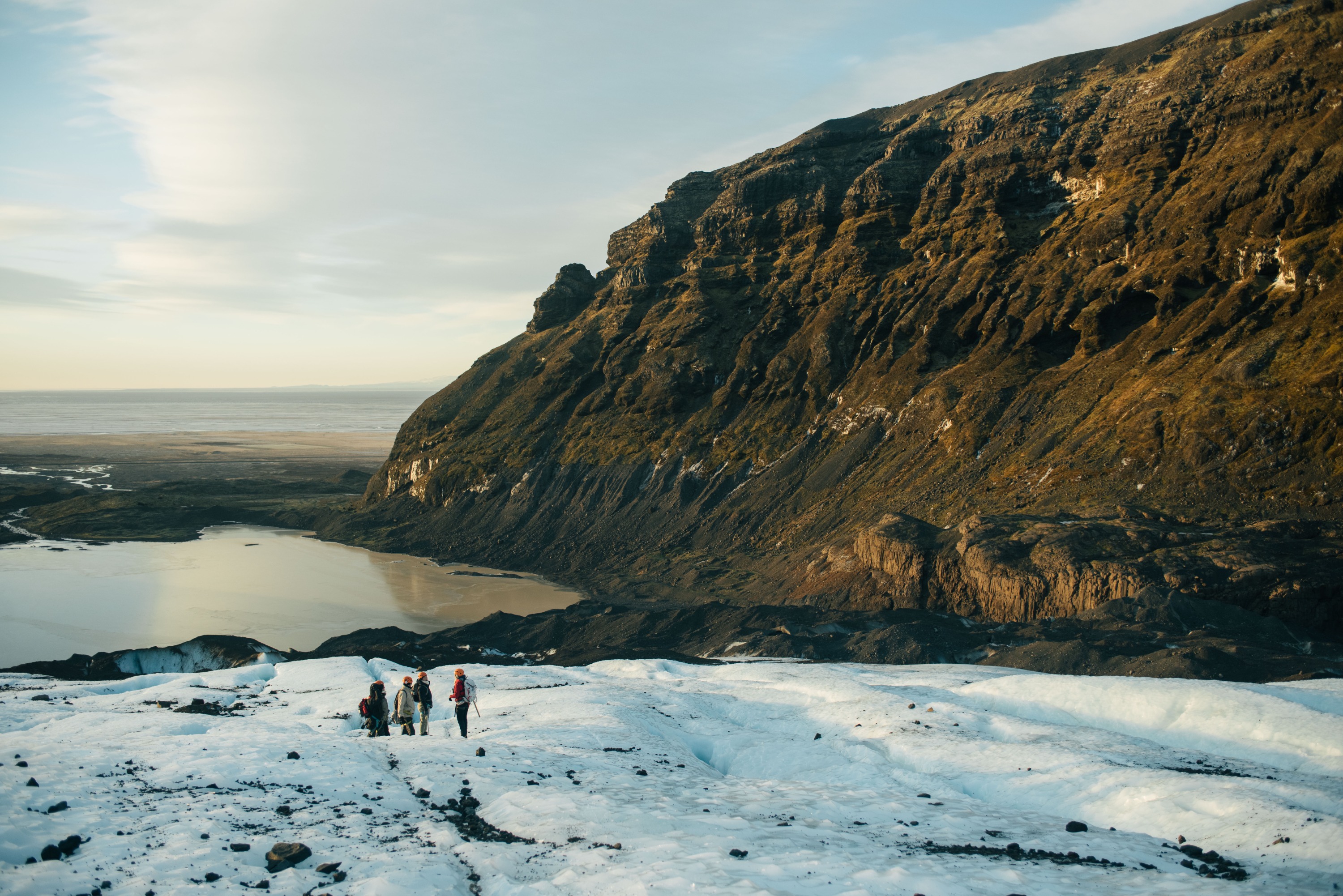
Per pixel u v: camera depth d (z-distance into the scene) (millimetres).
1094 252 98375
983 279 105000
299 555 110312
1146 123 103312
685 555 94562
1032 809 20641
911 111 149625
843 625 61375
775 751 27094
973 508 78750
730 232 140250
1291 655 44375
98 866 12047
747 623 65125
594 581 92688
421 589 91250
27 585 88938
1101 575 57906
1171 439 72750
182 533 123750
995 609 63250
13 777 16750
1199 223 88562
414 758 21188
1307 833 15391
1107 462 75312
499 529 113812
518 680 42031
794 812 17391
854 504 89750
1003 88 135125
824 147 147250
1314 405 66750
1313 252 77125
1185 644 46594
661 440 114750
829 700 36469
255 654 56562
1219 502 66562
